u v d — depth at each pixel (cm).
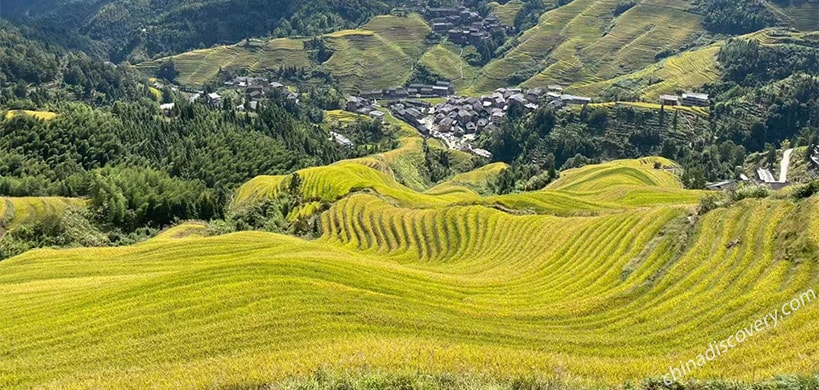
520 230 8125
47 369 3378
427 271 6019
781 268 4116
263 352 3484
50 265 6525
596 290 4903
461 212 9675
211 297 4241
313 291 4378
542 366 3288
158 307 4125
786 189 5750
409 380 2936
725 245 4844
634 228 6116
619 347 3684
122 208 12719
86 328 3878
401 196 12838
